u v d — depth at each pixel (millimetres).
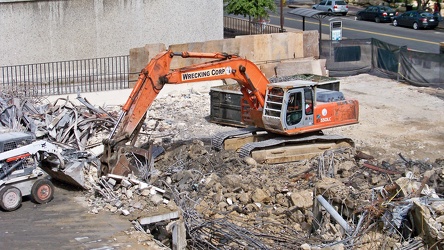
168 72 18812
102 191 17562
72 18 29281
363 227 15531
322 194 17219
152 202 16797
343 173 19000
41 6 28469
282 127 20531
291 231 16516
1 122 22172
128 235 15297
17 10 28031
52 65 28453
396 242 15094
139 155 19141
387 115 27109
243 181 18656
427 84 31844
